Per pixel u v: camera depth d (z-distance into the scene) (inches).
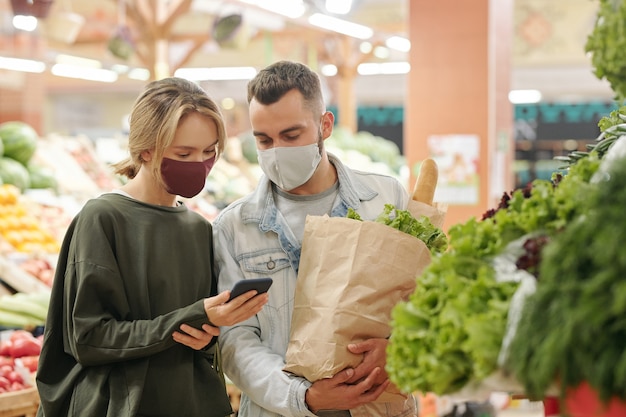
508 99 290.8
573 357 53.8
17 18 272.2
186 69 501.0
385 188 107.3
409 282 89.6
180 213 98.7
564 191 68.4
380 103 711.1
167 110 92.7
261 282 88.8
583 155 86.6
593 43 116.1
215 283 103.4
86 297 90.7
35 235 212.4
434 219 98.3
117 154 301.0
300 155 96.1
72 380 93.5
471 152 261.9
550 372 54.1
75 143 283.6
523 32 597.9
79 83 700.7
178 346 95.7
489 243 69.1
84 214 93.4
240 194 291.0
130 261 93.9
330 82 628.1
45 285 189.3
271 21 371.2
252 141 366.9
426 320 66.8
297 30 410.9
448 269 68.0
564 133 621.3
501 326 60.8
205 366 99.0
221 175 300.7
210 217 254.8
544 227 68.6
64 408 94.6
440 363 63.5
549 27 592.7
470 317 62.5
